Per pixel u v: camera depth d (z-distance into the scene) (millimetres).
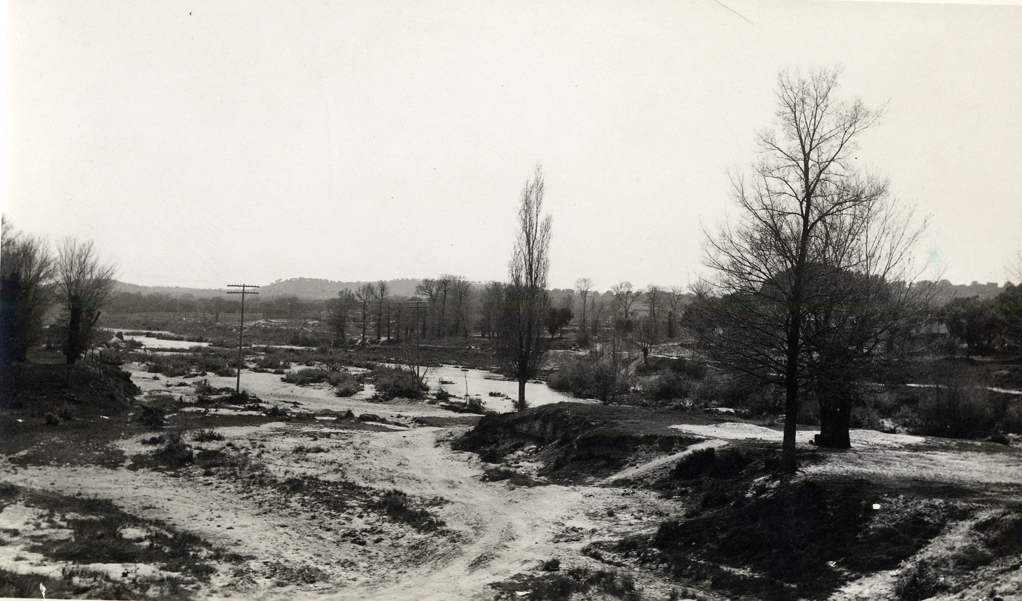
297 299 163500
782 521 15812
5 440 26391
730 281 18859
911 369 19391
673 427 27078
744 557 15242
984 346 38250
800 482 17031
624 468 24172
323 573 15109
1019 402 30938
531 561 15805
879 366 18312
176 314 158375
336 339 107500
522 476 25203
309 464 26266
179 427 34031
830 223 18500
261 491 21953
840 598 12773
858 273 18500
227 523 18453
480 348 97875
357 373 69438
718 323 19219
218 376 61031
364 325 107188
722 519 16828
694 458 21484
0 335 35531
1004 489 15695
